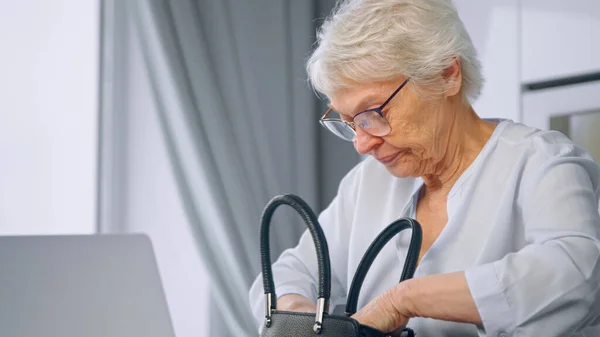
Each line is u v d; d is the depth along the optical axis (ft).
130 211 9.38
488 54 8.91
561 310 3.22
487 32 8.94
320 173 10.45
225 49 9.53
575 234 3.36
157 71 9.07
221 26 9.53
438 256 3.94
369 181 4.53
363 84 3.66
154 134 9.45
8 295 2.53
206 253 9.13
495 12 8.87
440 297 3.30
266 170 9.73
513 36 8.67
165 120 9.09
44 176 9.11
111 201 9.33
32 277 2.58
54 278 2.60
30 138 9.08
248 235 9.28
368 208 4.45
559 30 8.25
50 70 9.21
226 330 9.39
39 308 2.56
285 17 10.14
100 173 9.30
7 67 9.02
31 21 9.15
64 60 9.28
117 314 2.65
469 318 3.28
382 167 4.54
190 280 9.39
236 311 9.18
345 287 4.69
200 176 9.06
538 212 3.58
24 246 2.60
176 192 9.09
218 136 9.21
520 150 3.93
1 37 9.02
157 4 8.98
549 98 8.25
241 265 9.18
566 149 3.82
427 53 3.63
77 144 9.27
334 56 3.64
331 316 3.06
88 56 9.36
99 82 9.31
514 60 8.64
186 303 9.34
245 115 9.59
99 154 9.28
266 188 9.70
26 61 9.11
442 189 4.14
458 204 3.96
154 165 9.44
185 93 9.02
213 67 9.39
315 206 10.17
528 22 8.54
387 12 3.65
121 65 9.48
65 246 2.66
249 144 9.57
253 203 9.48
